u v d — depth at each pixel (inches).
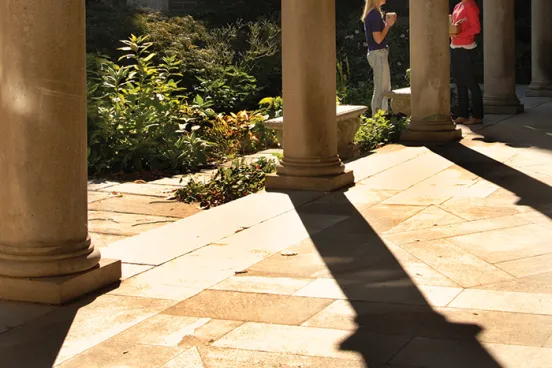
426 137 474.6
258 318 196.7
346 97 655.1
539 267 231.5
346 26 845.2
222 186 359.3
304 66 343.9
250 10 818.2
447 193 335.3
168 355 175.9
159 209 333.1
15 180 211.9
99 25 653.9
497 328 186.1
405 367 166.6
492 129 515.8
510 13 590.6
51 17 209.0
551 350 172.9
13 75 209.2
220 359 173.0
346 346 178.2
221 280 227.0
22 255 213.2
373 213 302.7
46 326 195.2
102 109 430.3
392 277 225.6
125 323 195.8
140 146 418.0
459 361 168.6
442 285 217.9
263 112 561.0
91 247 223.0
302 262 242.5
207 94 608.1
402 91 546.3
